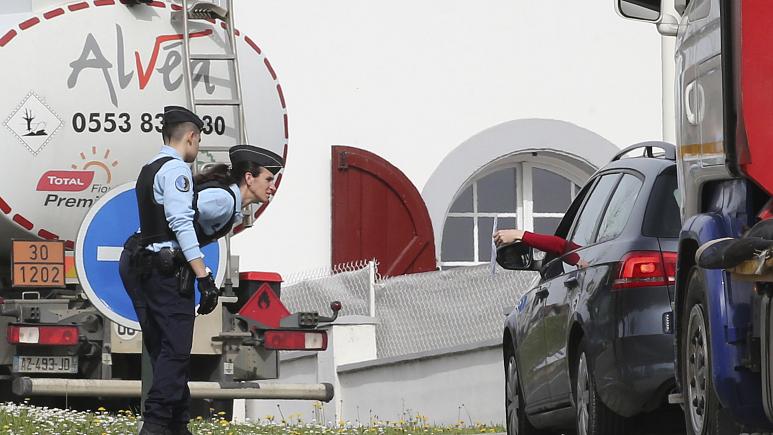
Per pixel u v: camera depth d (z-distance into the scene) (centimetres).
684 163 2541
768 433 2248
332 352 5606
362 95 7088
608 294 2691
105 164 4016
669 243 2655
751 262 2017
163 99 4038
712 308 2242
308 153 6994
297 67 7006
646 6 2995
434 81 7181
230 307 4184
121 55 4016
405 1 7156
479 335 5469
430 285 5644
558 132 7300
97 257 2944
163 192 2697
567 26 7362
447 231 7388
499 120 7262
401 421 4744
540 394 3148
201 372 4166
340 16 7069
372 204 7019
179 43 4072
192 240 2684
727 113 2219
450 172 7156
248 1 6956
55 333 3862
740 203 2291
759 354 2191
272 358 4153
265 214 6888
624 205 2828
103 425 3400
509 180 7469
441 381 5181
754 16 2203
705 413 2320
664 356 2592
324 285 5878
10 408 3659
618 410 2691
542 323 3109
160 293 2705
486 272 5478
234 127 4138
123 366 4044
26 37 3962
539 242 3183
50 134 3972
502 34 7275
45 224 4028
